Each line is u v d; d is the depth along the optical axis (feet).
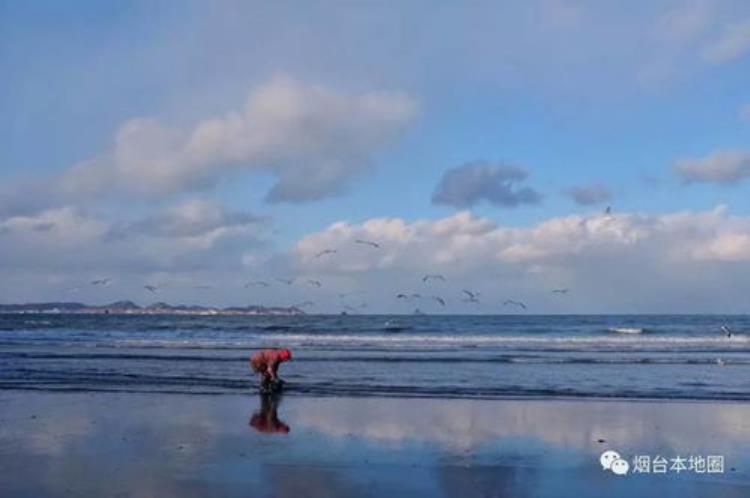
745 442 41.57
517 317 405.80
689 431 44.83
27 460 36.11
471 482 32.53
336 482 32.27
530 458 37.27
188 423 46.98
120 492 30.42
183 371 79.41
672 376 78.23
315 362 93.66
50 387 65.05
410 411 52.31
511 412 51.98
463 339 160.04
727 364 92.58
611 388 66.69
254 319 342.64
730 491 31.65
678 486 32.35
